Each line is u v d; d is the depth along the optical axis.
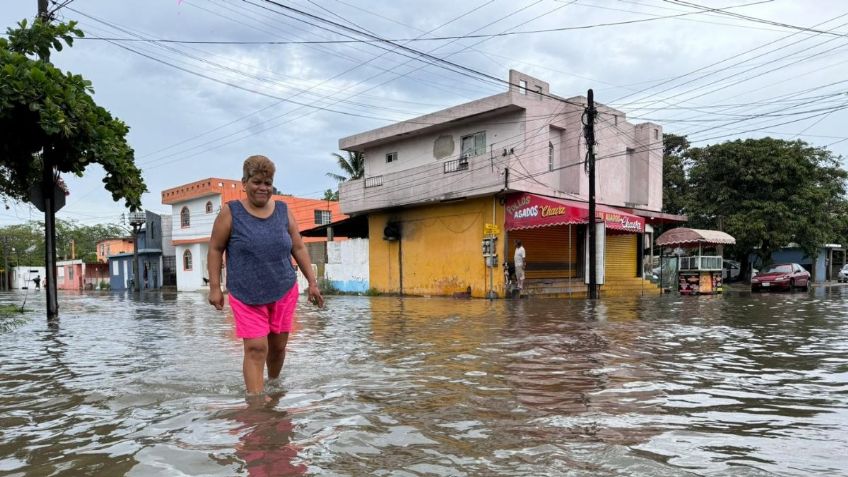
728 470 1.97
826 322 8.26
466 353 4.98
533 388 3.44
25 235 58.81
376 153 24.09
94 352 5.24
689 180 29.62
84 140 8.57
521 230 19.22
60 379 3.83
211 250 3.48
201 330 7.46
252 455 2.13
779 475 1.93
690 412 2.86
